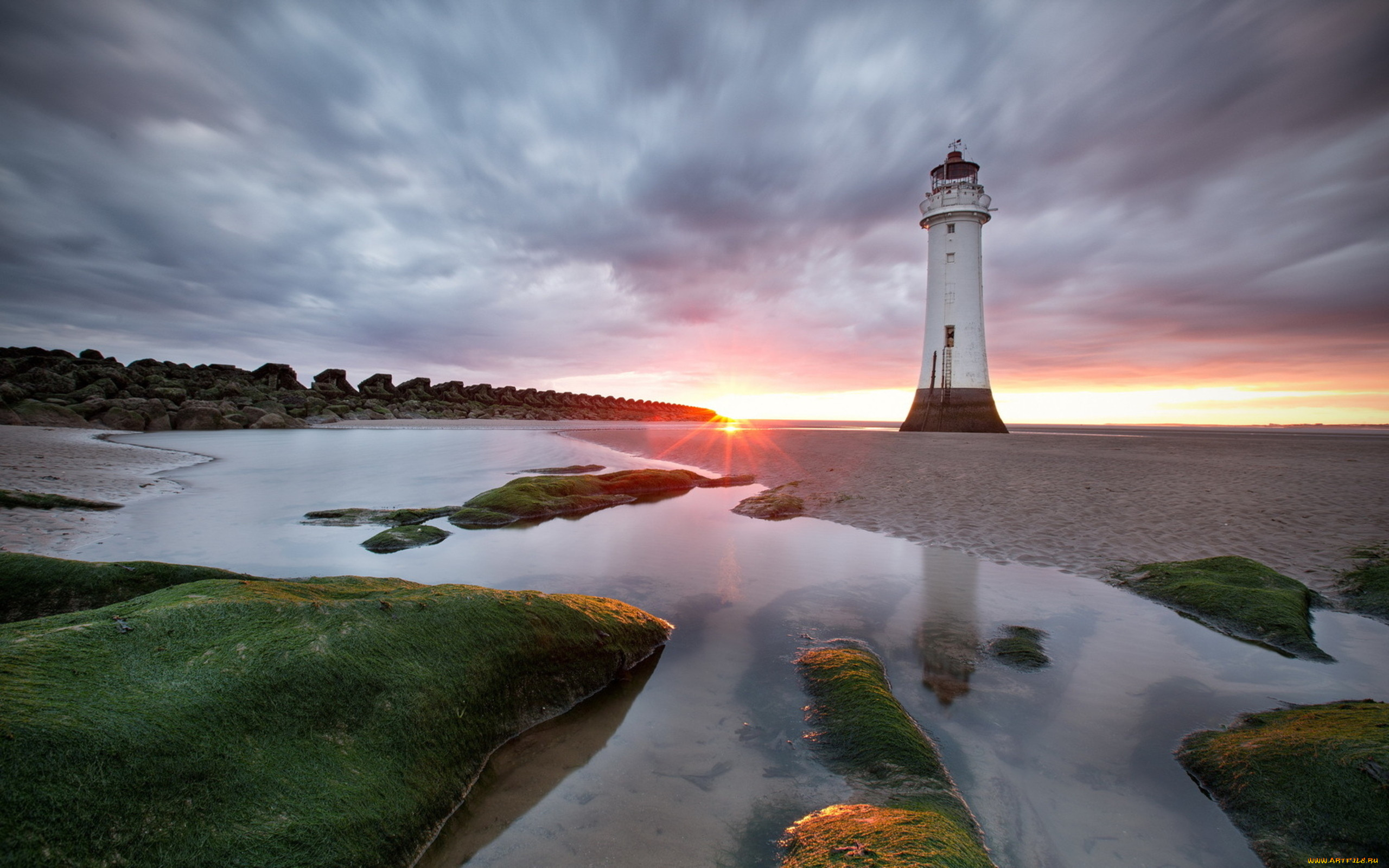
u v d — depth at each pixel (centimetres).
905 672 616
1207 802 414
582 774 440
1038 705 549
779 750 472
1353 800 366
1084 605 816
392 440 3897
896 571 986
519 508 1476
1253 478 1762
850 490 1770
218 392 5459
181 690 332
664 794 417
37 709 278
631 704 550
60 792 253
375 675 412
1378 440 4991
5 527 1095
